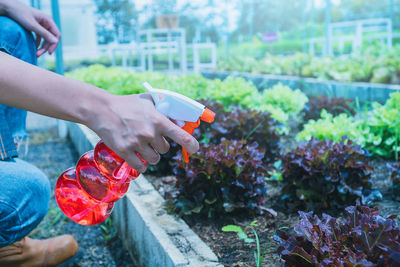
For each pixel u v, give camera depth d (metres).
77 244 2.35
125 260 2.38
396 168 2.38
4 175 1.45
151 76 6.08
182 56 9.58
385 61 5.88
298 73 7.44
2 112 1.41
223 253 1.89
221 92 4.62
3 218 1.43
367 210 1.39
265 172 2.36
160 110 0.92
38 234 2.73
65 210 1.22
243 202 2.27
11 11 1.63
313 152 2.28
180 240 1.90
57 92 0.83
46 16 1.78
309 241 1.35
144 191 2.57
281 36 19.36
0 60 0.82
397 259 1.11
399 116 3.06
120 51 9.89
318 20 20.94
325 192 2.24
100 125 0.84
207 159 2.27
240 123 3.29
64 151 5.00
